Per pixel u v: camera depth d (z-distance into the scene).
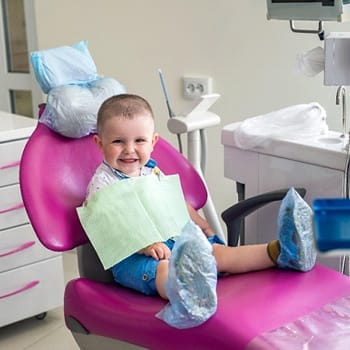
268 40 2.29
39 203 1.46
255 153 1.73
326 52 1.51
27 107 3.24
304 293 1.33
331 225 0.69
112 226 1.49
